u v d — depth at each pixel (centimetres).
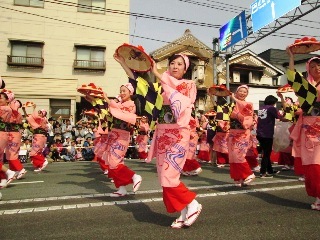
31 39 1659
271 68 2427
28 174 746
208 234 290
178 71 325
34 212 371
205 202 417
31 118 792
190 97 325
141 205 405
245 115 523
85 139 1266
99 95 511
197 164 691
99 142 741
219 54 1516
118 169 454
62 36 1706
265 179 621
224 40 1462
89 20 1750
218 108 800
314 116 372
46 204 412
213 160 952
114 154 458
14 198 448
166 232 297
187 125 300
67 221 334
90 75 1739
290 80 369
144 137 1102
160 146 317
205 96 2278
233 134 531
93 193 486
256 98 2220
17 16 1645
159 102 321
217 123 820
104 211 375
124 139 466
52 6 1697
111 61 1770
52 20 1694
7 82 1616
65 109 1692
